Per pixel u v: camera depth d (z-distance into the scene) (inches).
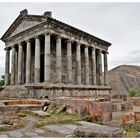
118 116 494.3
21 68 1563.7
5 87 1530.5
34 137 299.4
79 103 528.7
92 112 481.4
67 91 1309.1
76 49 1572.3
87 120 455.2
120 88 4352.9
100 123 425.1
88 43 1711.4
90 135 294.5
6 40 1761.8
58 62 1339.8
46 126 381.4
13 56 1672.0
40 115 486.3
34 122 399.9
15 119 458.0
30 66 1507.1
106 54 2026.3
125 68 5526.6
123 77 4891.7
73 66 1657.2
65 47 1598.2
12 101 655.1
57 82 1311.5
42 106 606.5
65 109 567.5
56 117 476.7
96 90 1706.4
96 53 1990.7
